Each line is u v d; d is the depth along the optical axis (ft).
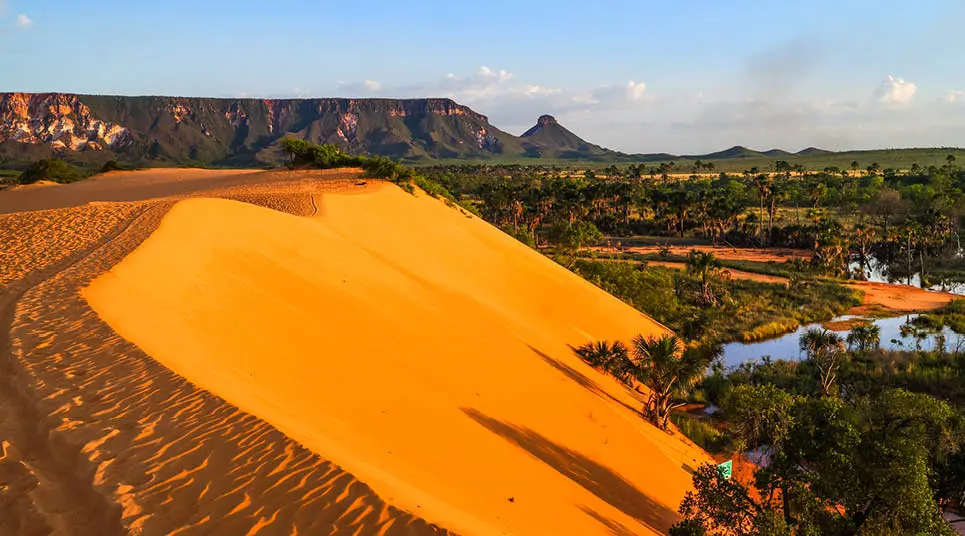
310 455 26.81
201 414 29.66
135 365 34.50
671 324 166.50
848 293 208.85
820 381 117.91
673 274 232.94
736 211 344.90
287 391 39.17
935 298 209.56
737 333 165.17
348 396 42.78
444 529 23.30
